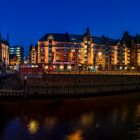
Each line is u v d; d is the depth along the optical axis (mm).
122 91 84438
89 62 176750
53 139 33969
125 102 65625
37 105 59188
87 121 44094
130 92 86938
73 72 107062
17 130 38188
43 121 44000
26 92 65938
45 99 67438
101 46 184250
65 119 45594
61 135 35781
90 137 34625
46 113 50656
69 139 34031
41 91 68438
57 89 70250
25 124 41844
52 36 170375
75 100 67312
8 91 65125
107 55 187000
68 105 59969
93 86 76375
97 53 181250
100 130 38094
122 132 36938
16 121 43844
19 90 65875
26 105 58906
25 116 47719
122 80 85562
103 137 34750
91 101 66500
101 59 183375
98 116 48344
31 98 67062
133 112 52594
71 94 71938
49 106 58281
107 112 52344
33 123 42594
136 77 90688
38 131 37781
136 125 41156
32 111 52500
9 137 34969
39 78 72688
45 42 168750
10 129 38812
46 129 38812
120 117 47562
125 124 41844
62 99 68250
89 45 177500
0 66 131000
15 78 86438
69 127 39938
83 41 176500
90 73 107125
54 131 37594
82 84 75625
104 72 113625
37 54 179875
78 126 40531
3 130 38219
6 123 42469
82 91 74000
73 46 172125
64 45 170250
